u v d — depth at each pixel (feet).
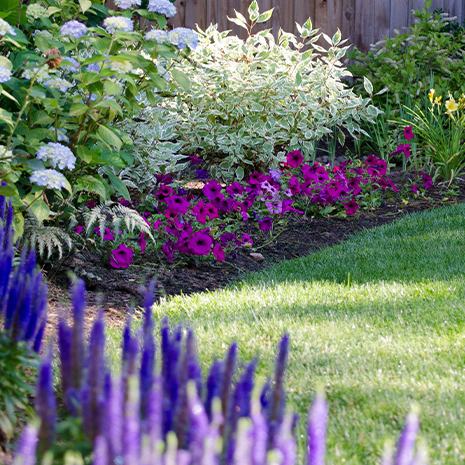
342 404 20.51
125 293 32.78
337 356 23.62
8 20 30.32
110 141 29.58
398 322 26.76
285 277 34.40
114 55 29.76
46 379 11.38
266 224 40.24
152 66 31.27
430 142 53.52
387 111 58.44
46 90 29.27
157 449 10.31
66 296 31.27
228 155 52.60
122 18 29.32
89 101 29.68
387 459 10.77
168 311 29.48
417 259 35.65
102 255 36.01
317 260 36.76
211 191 40.65
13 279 16.61
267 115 51.96
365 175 49.14
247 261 38.34
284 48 53.62
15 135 28.81
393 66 62.49
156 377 11.29
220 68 51.11
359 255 36.94
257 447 10.20
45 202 31.09
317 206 46.32
